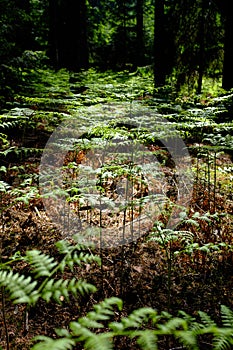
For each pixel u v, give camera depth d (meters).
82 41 15.73
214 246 3.39
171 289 3.53
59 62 15.72
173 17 11.48
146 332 1.40
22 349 2.73
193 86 11.57
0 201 4.68
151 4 22.33
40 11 16.02
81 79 12.04
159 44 11.34
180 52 11.56
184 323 1.50
